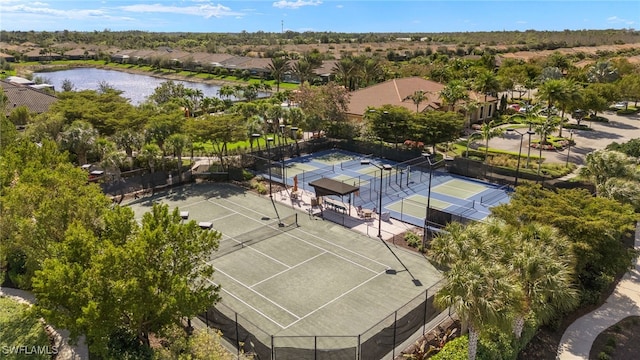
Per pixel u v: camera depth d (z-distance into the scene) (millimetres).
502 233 18391
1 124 38500
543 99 63219
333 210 37281
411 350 19109
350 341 20047
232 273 26531
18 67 147625
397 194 41750
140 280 15344
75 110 53375
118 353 16359
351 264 27734
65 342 19078
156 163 44594
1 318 19688
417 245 30078
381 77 103625
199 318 20906
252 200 39969
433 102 68625
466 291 14914
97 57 197000
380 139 56562
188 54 166875
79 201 20203
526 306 16766
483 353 17438
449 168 48688
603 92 76375
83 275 14664
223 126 46281
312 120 57281
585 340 20469
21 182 24109
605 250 21578
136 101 101938
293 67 125500
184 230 17031
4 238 20672
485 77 75438
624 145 47375
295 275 26312
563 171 46344
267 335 20406
